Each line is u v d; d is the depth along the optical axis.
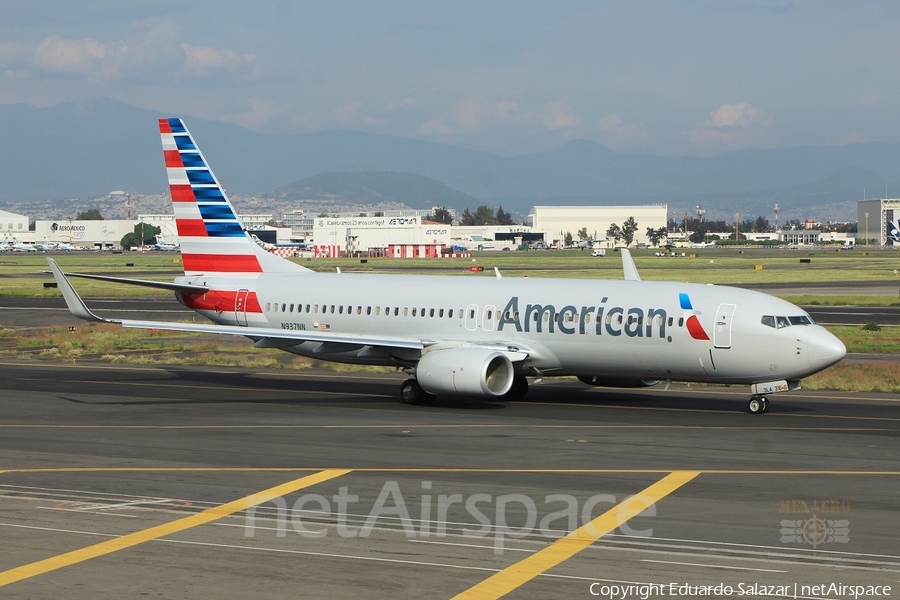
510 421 51.00
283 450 42.44
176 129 71.56
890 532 28.98
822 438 45.53
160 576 24.78
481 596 23.28
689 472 37.66
